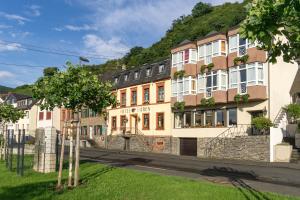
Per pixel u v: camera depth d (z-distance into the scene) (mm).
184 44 41562
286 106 31516
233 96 35156
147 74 48219
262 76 33438
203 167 23328
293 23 5934
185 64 41031
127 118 50844
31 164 24297
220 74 36906
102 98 16250
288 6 5664
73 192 14242
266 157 28922
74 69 15461
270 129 28984
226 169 22141
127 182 15711
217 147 34125
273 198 11922
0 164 25266
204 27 81500
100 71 74625
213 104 37344
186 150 40438
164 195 12961
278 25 6004
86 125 61156
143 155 35594
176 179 16031
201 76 39219
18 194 14289
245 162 27453
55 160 20656
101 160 28062
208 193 12930
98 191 14180
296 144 29062
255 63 33438
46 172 20125
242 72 34688
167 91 44094
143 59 82938
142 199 12625
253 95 33281
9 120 33375
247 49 34312
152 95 46562
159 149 43719
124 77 53062
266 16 5926
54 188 15195
